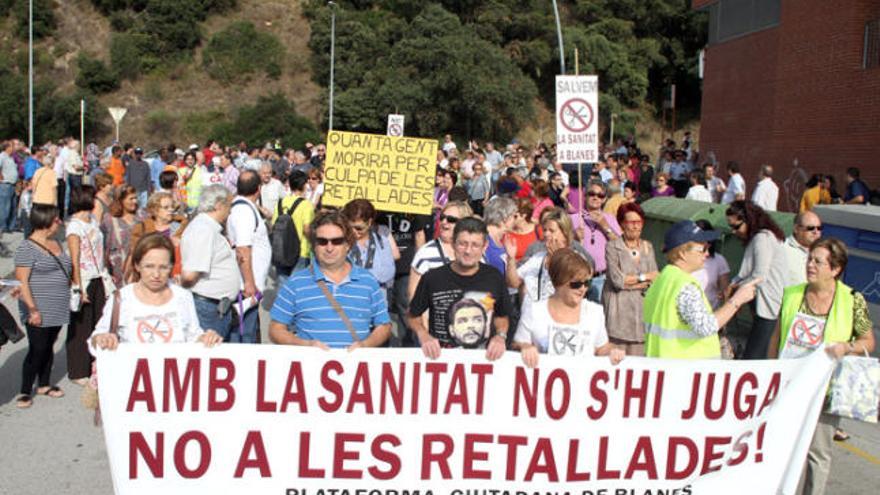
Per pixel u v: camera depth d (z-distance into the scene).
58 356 9.10
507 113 53.31
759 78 21.67
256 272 7.62
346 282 4.98
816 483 5.21
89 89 55.97
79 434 6.71
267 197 13.67
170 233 8.59
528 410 4.78
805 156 19.48
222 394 4.65
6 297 12.15
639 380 4.81
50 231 7.31
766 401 4.88
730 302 5.13
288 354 4.66
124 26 60.28
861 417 4.88
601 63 59.47
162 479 4.67
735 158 22.91
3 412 7.19
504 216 7.11
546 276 6.64
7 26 59.97
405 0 61.03
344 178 8.77
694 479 4.90
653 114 62.25
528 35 60.75
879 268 8.71
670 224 12.69
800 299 5.29
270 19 62.22
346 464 4.76
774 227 7.19
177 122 54.66
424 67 52.91
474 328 5.08
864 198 15.12
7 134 53.09
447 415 4.76
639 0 64.31
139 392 4.61
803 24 19.50
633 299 6.57
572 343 4.89
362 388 4.71
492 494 4.82
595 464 4.84
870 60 17.61
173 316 5.02
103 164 23.48
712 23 24.50
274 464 4.72
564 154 10.20
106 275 7.93
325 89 55.34
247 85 58.03
